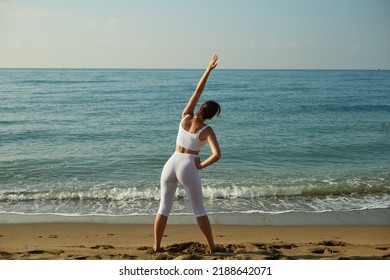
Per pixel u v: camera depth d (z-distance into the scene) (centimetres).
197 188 583
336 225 970
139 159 1753
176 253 608
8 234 888
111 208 1117
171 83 8781
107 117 3197
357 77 13212
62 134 2402
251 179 1432
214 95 5694
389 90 6731
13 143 2116
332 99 5025
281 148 2009
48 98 4759
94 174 1505
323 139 2281
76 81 8931
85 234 891
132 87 7175
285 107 4078
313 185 1331
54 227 948
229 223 981
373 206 1130
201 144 580
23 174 1495
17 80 8800
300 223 984
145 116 3272
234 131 2556
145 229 936
